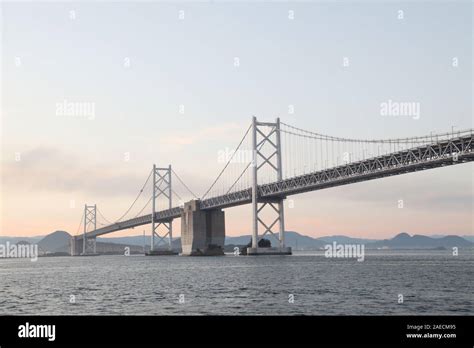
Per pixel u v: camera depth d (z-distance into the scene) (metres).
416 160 121.88
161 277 94.69
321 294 60.12
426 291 62.31
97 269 139.00
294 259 182.12
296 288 67.38
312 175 163.12
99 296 63.03
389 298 56.06
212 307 51.38
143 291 67.94
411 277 84.69
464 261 163.88
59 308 53.41
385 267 119.44
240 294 61.62
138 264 170.25
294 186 173.25
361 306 50.59
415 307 49.78
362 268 115.00
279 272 101.31
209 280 83.81
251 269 113.75
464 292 61.12
